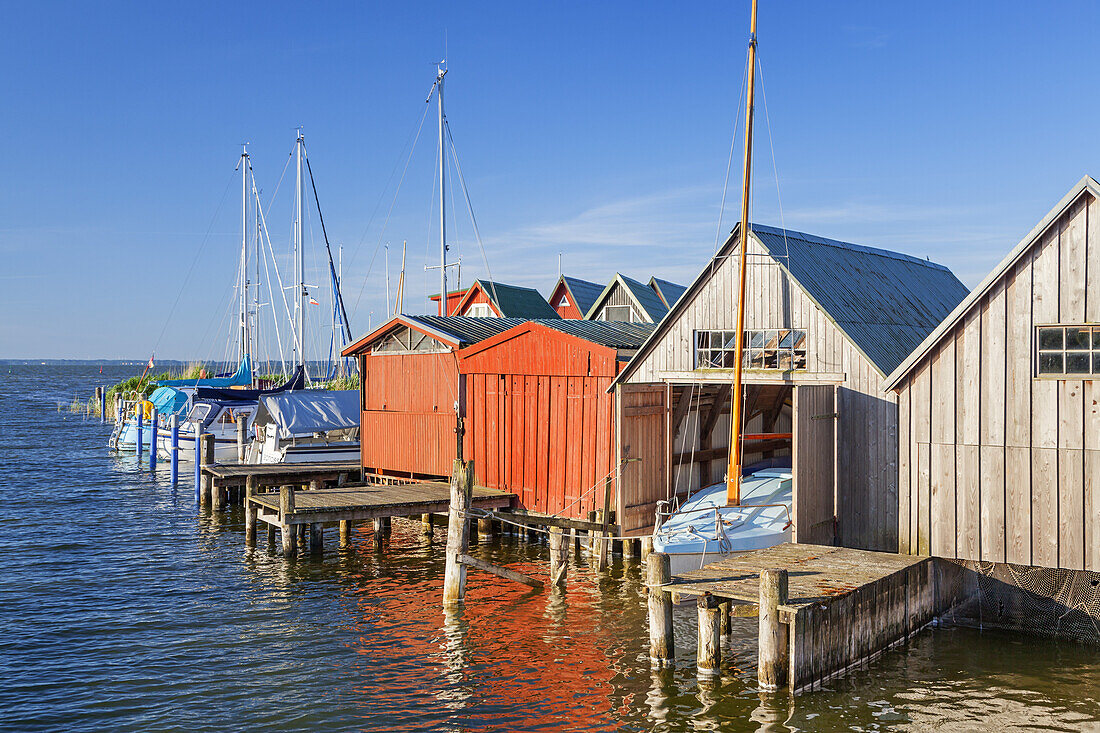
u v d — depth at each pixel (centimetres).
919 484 1562
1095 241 1405
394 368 2769
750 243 1920
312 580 1973
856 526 1742
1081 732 1146
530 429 2344
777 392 2505
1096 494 1400
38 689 1327
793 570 1425
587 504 2195
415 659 1442
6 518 2791
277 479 2798
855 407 1750
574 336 2231
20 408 8700
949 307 2373
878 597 1377
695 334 2005
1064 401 1431
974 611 1575
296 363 5553
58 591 1884
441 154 4206
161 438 4438
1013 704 1234
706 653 1318
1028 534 1456
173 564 2141
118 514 2872
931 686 1291
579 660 1427
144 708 1255
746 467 2420
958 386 1527
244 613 1714
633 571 2017
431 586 1916
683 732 1149
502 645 1508
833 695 1246
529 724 1187
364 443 2864
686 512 1858
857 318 1861
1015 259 1463
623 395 2008
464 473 1744
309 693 1305
